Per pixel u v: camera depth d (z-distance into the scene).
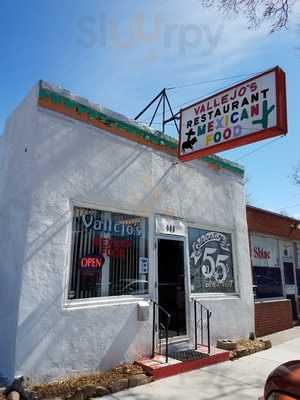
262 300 10.66
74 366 5.50
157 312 6.98
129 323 6.38
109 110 6.90
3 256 6.04
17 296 5.22
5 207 6.44
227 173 9.66
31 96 6.14
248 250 9.79
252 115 6.42
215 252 8.86
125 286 6.66
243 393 5.40
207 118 7.16
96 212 6.48
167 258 7.63
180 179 8.17
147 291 6.97
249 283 9.52
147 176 7.39
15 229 5.82
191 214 8.28
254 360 7.34
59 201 5.84
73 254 6.01
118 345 6.13
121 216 6.89
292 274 12.45
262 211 11.19
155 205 7.45
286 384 2.33
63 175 5.97
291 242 12.73
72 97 6.34
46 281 5.44
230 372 6.43
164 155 7.86
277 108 6.09
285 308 11.31
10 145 6.80
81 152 6.30
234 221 9.53
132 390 5.37
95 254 6.32
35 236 5.45
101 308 6.02
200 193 8.65
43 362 5.17
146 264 7.07
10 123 7.03
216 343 8.10
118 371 5.86
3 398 4.55
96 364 5.76
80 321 5.70
